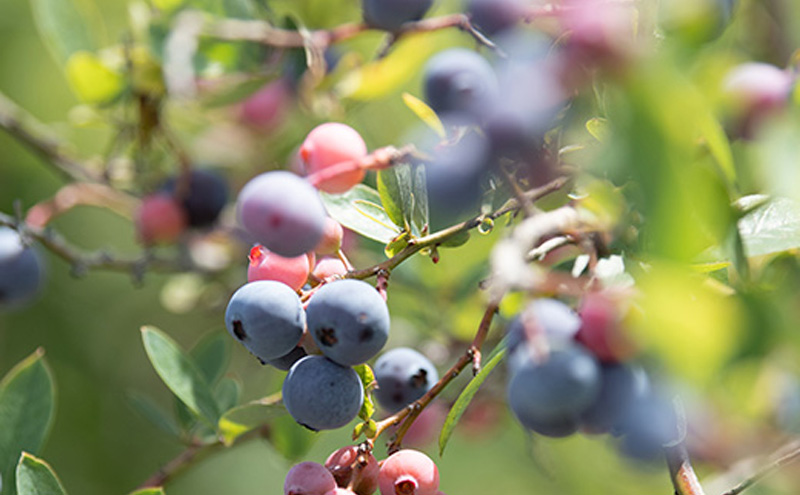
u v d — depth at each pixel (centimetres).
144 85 51
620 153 34
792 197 36
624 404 38
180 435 47
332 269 40
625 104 33
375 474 39
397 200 40
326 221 39
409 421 39
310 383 38
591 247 38
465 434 53
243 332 38
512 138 40
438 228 41
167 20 50
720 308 35
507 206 40
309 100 50
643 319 36
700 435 46
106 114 53
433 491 39
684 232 33
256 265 39
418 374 41
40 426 44
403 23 47
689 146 33
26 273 52
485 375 39
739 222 39
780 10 49
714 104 38
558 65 38
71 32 52
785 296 39
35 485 41
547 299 39
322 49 49
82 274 53
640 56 34
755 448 47
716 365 34
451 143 41
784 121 37
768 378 44
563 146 40
